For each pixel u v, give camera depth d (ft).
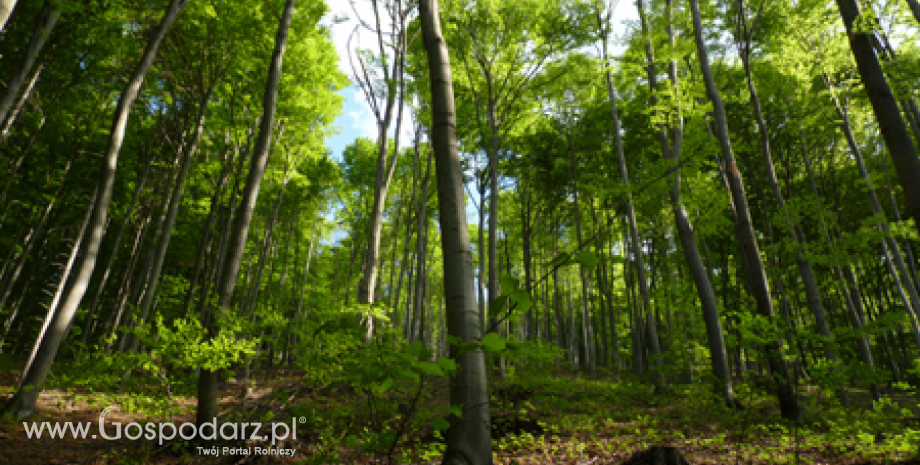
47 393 23.93
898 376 50.16
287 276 77.00
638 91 47.60
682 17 38.45
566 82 47.06
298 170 61.67
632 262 63.82
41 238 47.73
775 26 37.73
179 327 13.03
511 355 4.43
